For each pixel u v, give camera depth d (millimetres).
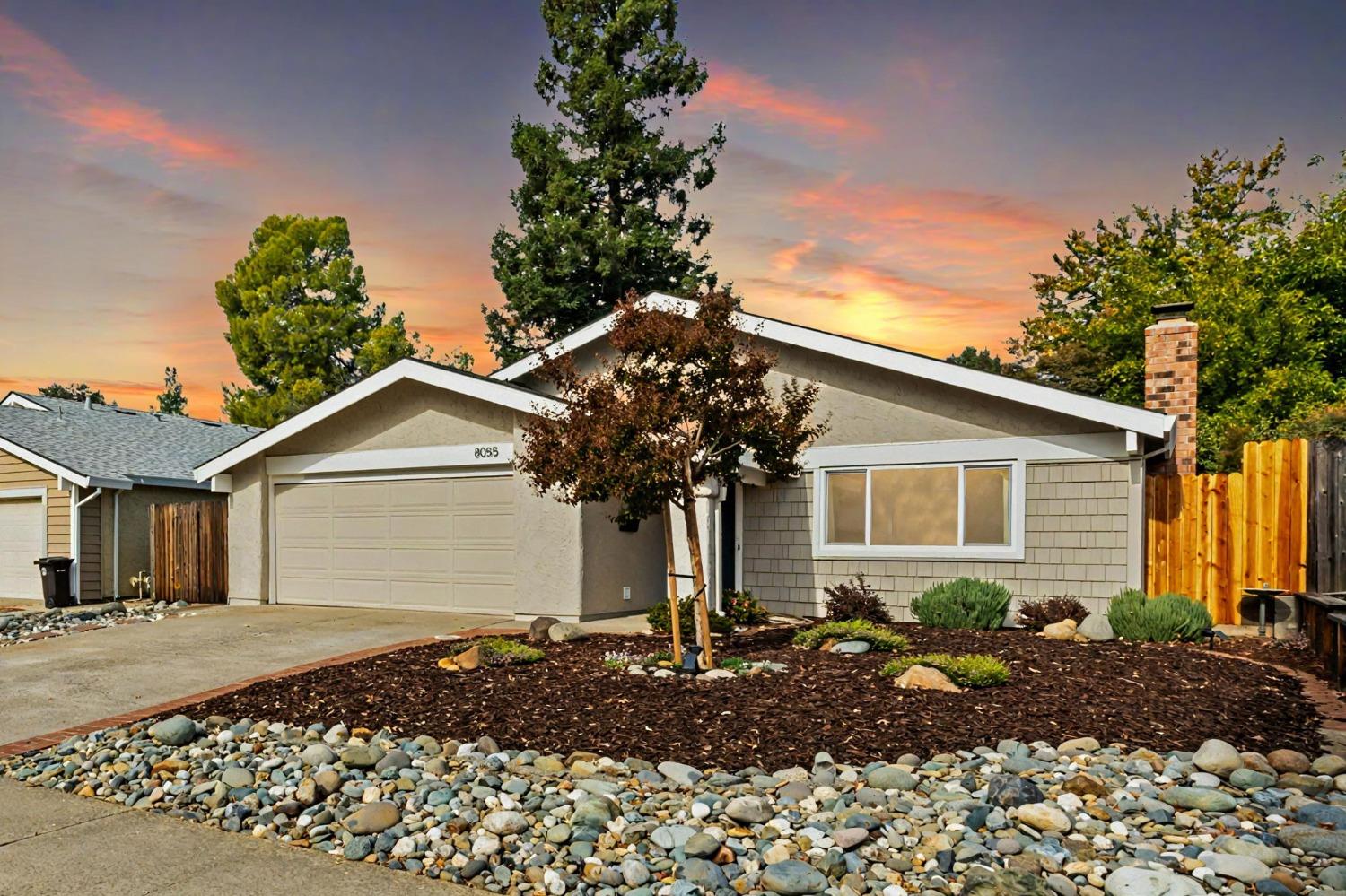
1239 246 25969
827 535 13477
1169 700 7156
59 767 6480
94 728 7465
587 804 5055
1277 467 11680
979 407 12414
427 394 14344
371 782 5777
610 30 26875
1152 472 13688
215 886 4445
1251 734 6352
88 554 18516
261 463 16062
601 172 26719
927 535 12742
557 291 26156
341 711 7414
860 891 4152
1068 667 8383
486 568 13797
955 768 5746
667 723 6711
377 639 11477
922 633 10781
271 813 5359
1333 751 5984
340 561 15250
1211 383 21297
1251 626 11641
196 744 6832
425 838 4926
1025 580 12055
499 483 13750
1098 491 11672
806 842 4609
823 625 10258
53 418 21781
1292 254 22812
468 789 5566
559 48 28094
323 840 5027
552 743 6441
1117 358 24609
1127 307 24250
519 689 7828
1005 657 8898
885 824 4828
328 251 36938
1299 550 11516
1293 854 4375
